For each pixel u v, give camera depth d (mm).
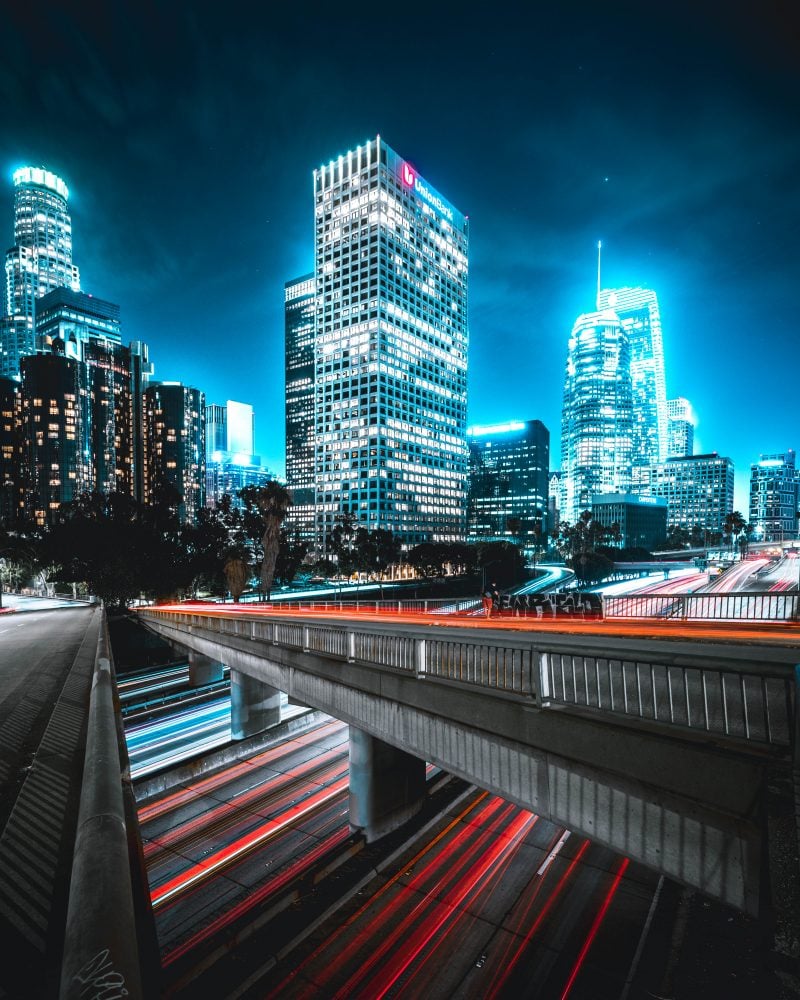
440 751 11117
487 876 15891
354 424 167500
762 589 53500
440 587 120625
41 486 187500
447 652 11070
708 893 6613
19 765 6941
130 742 30000
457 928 13891
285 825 19969
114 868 2318
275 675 19969
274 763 25750
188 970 13172
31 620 38125
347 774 24031
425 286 185125
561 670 8633
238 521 100188
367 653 13820
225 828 20094
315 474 177750
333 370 174250
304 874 16281
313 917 14562
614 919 13703
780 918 5434
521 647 9328
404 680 12234
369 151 168625
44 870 4285
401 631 13289
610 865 15992
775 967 5445
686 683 7047
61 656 18062
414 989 12195
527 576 139250
